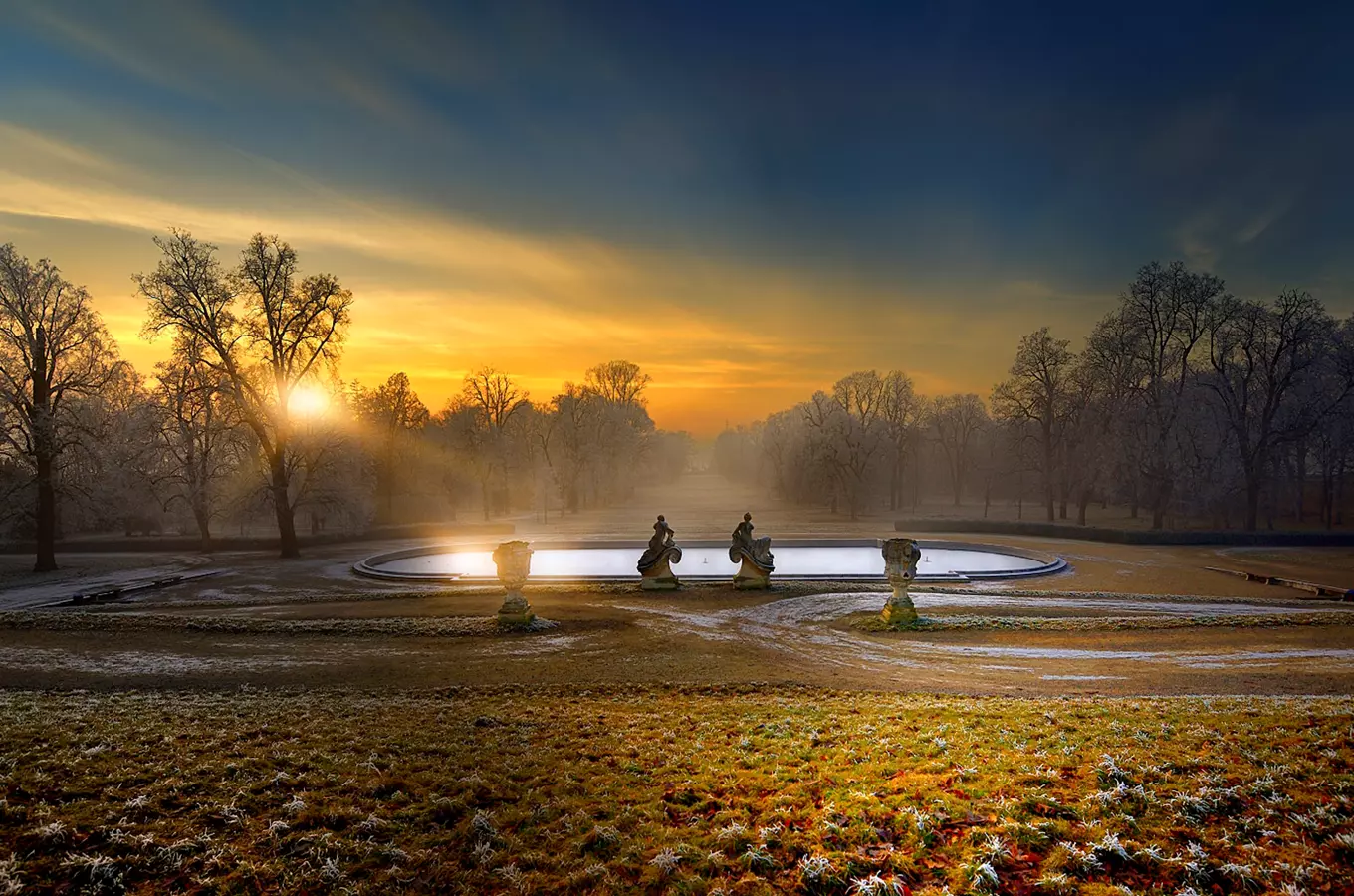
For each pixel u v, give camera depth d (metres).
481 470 73.31
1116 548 42.69
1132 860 6.10
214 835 7.24
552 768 9.12
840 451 74.25
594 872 6.48
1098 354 55.03
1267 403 48.91
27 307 37.34
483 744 10.15
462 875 6.55
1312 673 15.63
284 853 6.97
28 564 39.12
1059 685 14.91
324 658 17.58
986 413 94.25
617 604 25.61
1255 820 6.59
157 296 39.00
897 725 10.64
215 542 46.31
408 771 9.03
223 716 11.62
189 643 19.27
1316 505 64.56
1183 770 7.91
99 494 42.31
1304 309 46.91
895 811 7.22
